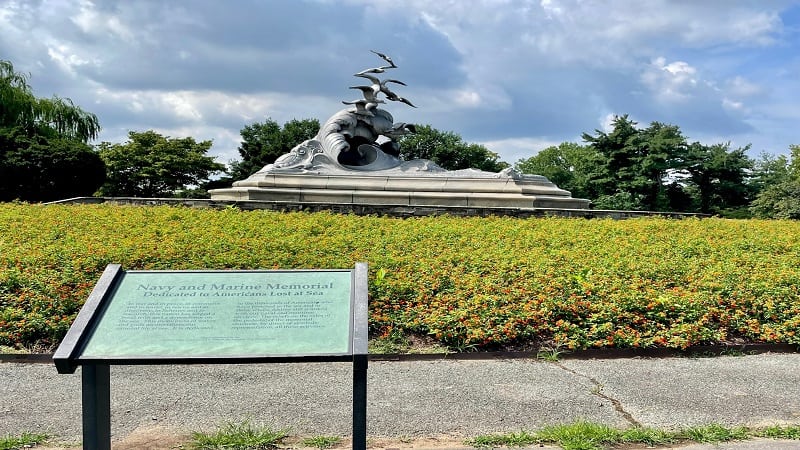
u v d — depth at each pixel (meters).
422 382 5.54
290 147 44.97
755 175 39.09
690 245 10.66
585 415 4.80
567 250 9.98
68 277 7.62
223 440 4.24
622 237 11.70
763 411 4.88
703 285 7.73
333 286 4.09
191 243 9.71
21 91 30.05
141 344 3.63
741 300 7.30
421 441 4.33
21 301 7.10
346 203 16.14
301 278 4.14
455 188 17.23
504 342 6.61
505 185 17.14
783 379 5.68
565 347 6.55
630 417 4.76
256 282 4.11
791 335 6.78
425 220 13.66
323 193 16.53
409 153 46.72
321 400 5.07
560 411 4.88
